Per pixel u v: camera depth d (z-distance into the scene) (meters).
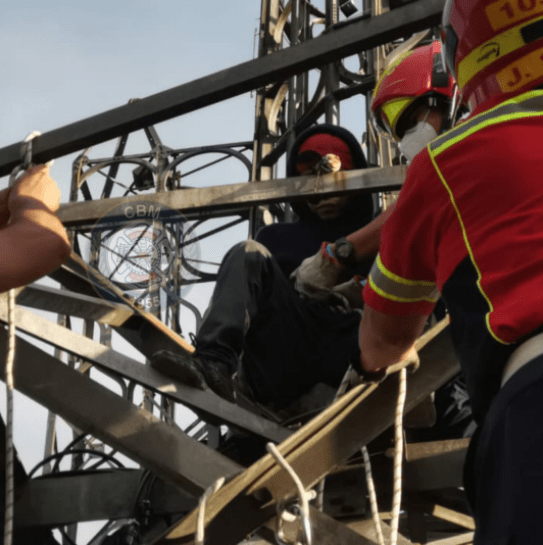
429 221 2.13
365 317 2.53
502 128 2.06
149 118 3.67
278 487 2.82
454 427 3.95
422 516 4.07
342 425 2.93
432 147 2.15
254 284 4.15
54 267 2.01
